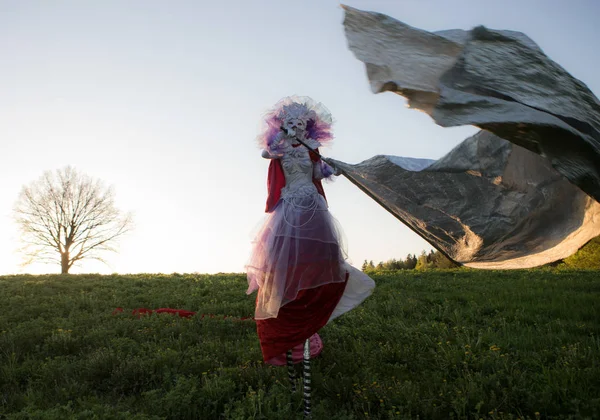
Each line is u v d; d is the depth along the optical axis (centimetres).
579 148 292
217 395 502
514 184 402
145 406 485
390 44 336
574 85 323
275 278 473
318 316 474
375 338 787
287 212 492
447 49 332
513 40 328
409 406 475
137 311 1042
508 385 529
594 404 449
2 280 1903
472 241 435
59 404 477
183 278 1912
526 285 1491
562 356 637
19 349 707
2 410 482
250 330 847
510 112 299
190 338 773
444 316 974
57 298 1316
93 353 671
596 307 1030
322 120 536
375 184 443
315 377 562
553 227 414
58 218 4531
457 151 376
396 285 1548
